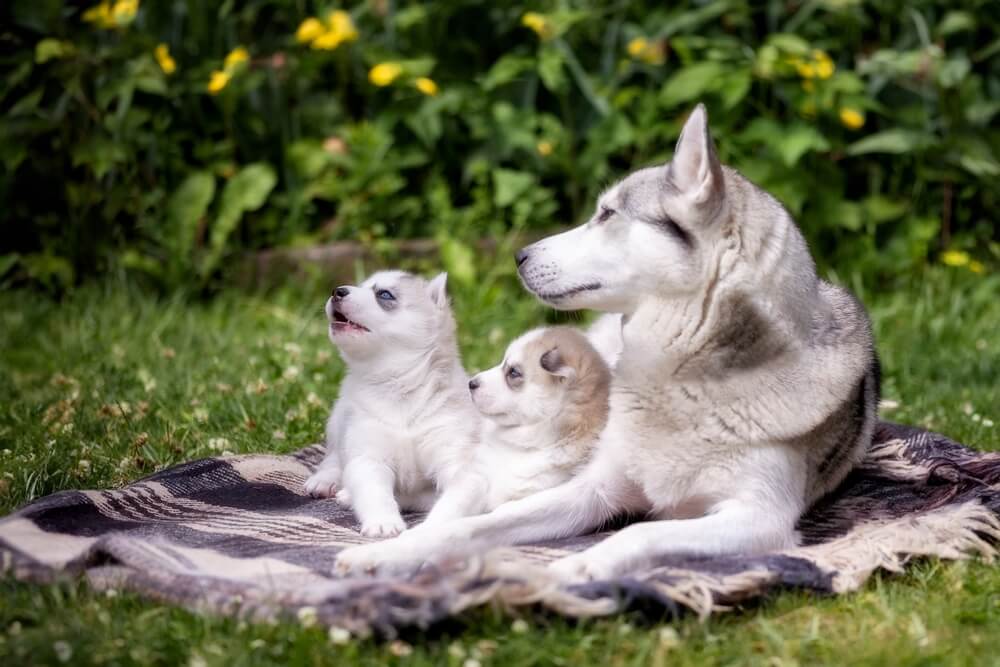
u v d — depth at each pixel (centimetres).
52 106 1327
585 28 1392
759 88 1327
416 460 746
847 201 1307
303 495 746
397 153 1345
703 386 622
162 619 505
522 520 639
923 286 1258
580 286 646
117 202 1287
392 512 665
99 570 552
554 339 711
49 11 1304
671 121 1324
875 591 575
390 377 741
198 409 881
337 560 564
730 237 617
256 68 1366
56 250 1309
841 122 1291
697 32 1374
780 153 1224
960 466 715
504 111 1307
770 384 621
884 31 1359
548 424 695
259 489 743
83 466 738
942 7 1348
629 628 495
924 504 701
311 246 1313
